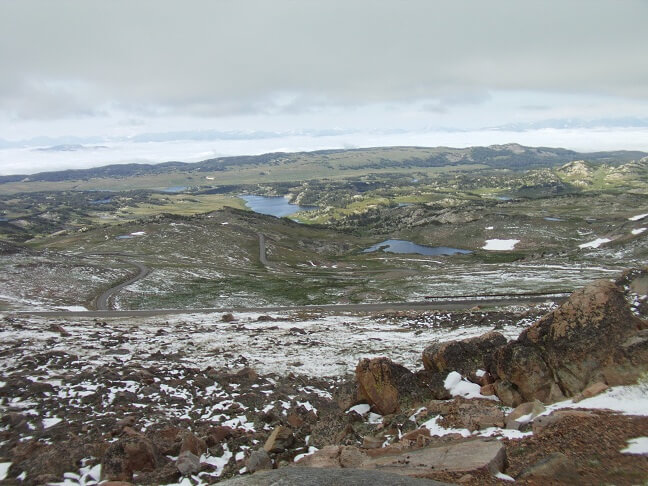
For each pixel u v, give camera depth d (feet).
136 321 169.07
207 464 45.27
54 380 73.51
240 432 56.24
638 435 36.14
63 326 137.59
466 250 553.23
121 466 41.98
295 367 96.63
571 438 37.63
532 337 55.21
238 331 143.13
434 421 51.03
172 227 575.38
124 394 67.00
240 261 452.35
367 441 49.52
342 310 203.82
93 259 393.70
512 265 342.23
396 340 124.77
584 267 298.56
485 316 148.46
